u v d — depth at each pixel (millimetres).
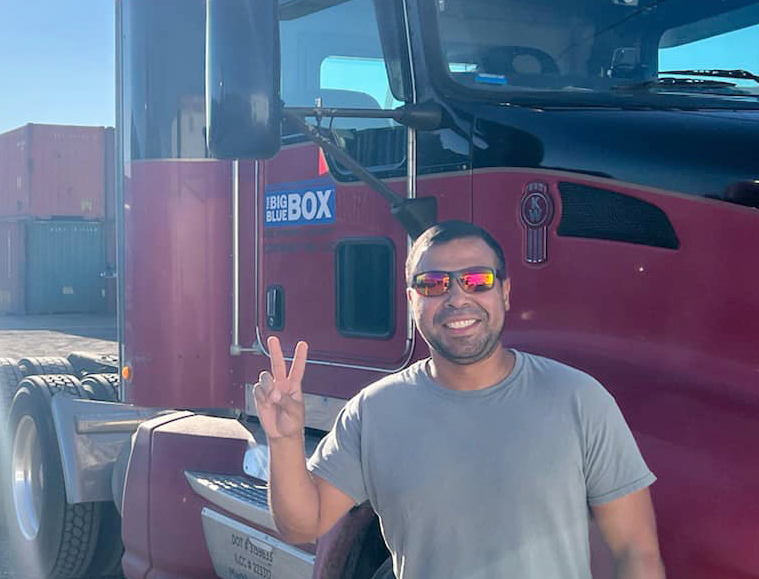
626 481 2355
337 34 4137
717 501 2711
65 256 31891
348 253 4176
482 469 2348
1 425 6316
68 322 28609
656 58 3885
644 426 2930
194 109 4988
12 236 32031
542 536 2320
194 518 4535
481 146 3557
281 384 2471
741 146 3080
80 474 5445
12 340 22641
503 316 2436
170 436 4785
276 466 2484
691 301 3072
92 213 31703
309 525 2529
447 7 3740
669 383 3029
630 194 3215
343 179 4168
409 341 3863
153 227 5023
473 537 2346
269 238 4617
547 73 3799
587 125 3359
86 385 5910
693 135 3178
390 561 3332
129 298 5156
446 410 2412
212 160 4969
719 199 3043
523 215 3441
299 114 3500
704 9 3854
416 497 2385
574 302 3316
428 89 3738
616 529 2393
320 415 4316
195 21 4996
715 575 2682
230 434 4707
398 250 3916
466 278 2383
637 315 3176
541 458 2332
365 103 4031
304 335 4410
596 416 2361
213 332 4988
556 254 3367
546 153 3396
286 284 4508
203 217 4980
